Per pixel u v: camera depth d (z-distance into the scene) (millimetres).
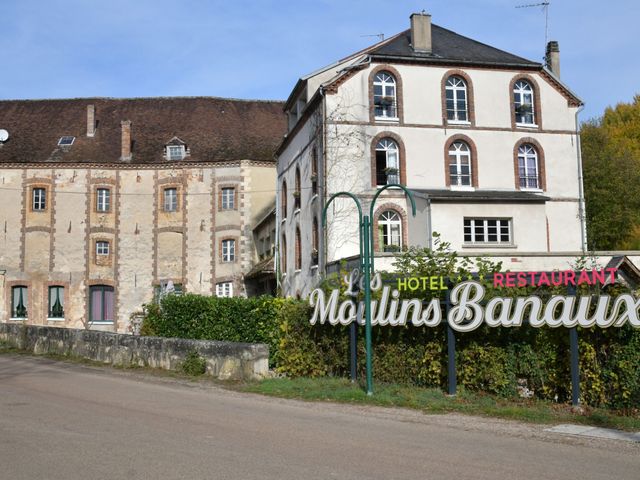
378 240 27734
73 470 7098
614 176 42156
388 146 28812
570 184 30297
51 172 41500
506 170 29641
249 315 18203
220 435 9125
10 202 41219
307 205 30469
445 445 8789
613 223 41906
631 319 10812
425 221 26609
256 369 15406
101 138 43594
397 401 12375
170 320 23328
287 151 34938
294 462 7582
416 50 29828
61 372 17656
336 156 27812
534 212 27094
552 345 12094
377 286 13734
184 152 42812
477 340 12820
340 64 31219
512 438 9391
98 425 9727
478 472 7293
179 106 46438
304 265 30797
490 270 13359
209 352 16625
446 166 29062
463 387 12883
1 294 40500
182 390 14383
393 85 29125
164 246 41906
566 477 7152
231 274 41375
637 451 8609
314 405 12414
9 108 45562
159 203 42094
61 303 41031
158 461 7523
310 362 15750
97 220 41562
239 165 42031
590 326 11336
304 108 30516
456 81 29906
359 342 14672
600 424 10398
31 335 23844
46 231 41156
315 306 15281
